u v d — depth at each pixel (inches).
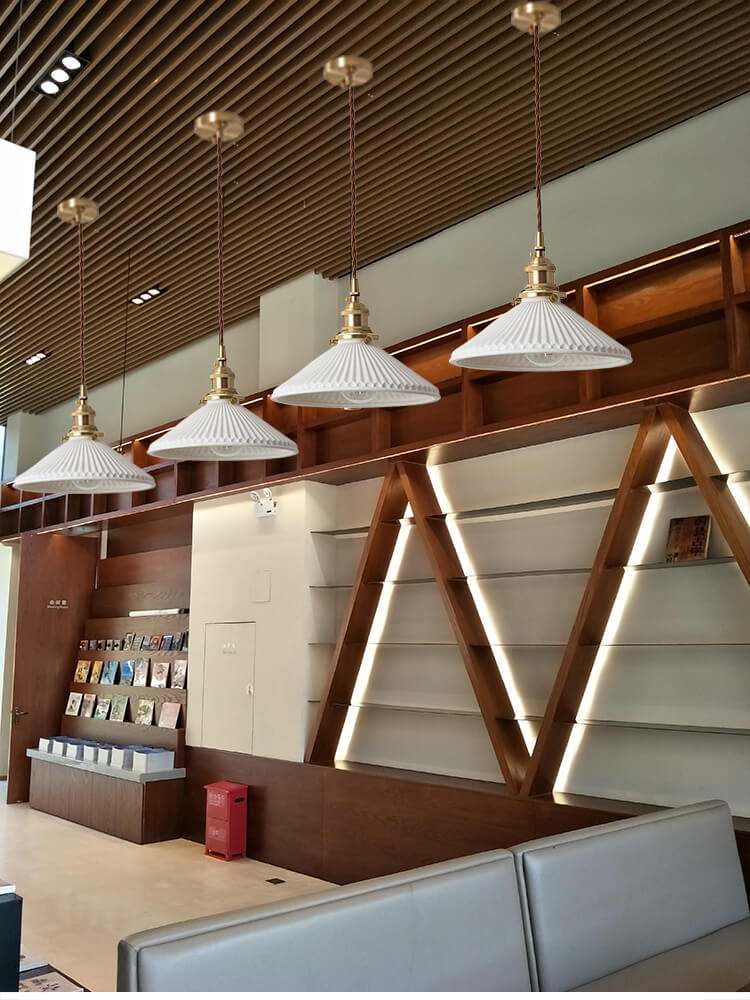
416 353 232.2
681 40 165.5
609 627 196.9
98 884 227.1
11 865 247.3
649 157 200.7
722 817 138.7
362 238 244.8
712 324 175.0
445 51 166.7
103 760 299.0
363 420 245.9
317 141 195.8
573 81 177.0
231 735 269.0
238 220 231.3
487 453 223.1
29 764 350.6
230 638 275.4
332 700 239.9
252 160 201.9
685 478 176.1
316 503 258.4
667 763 183.8
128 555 358.0
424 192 220.7
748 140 184.7
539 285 104.9
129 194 215.9
